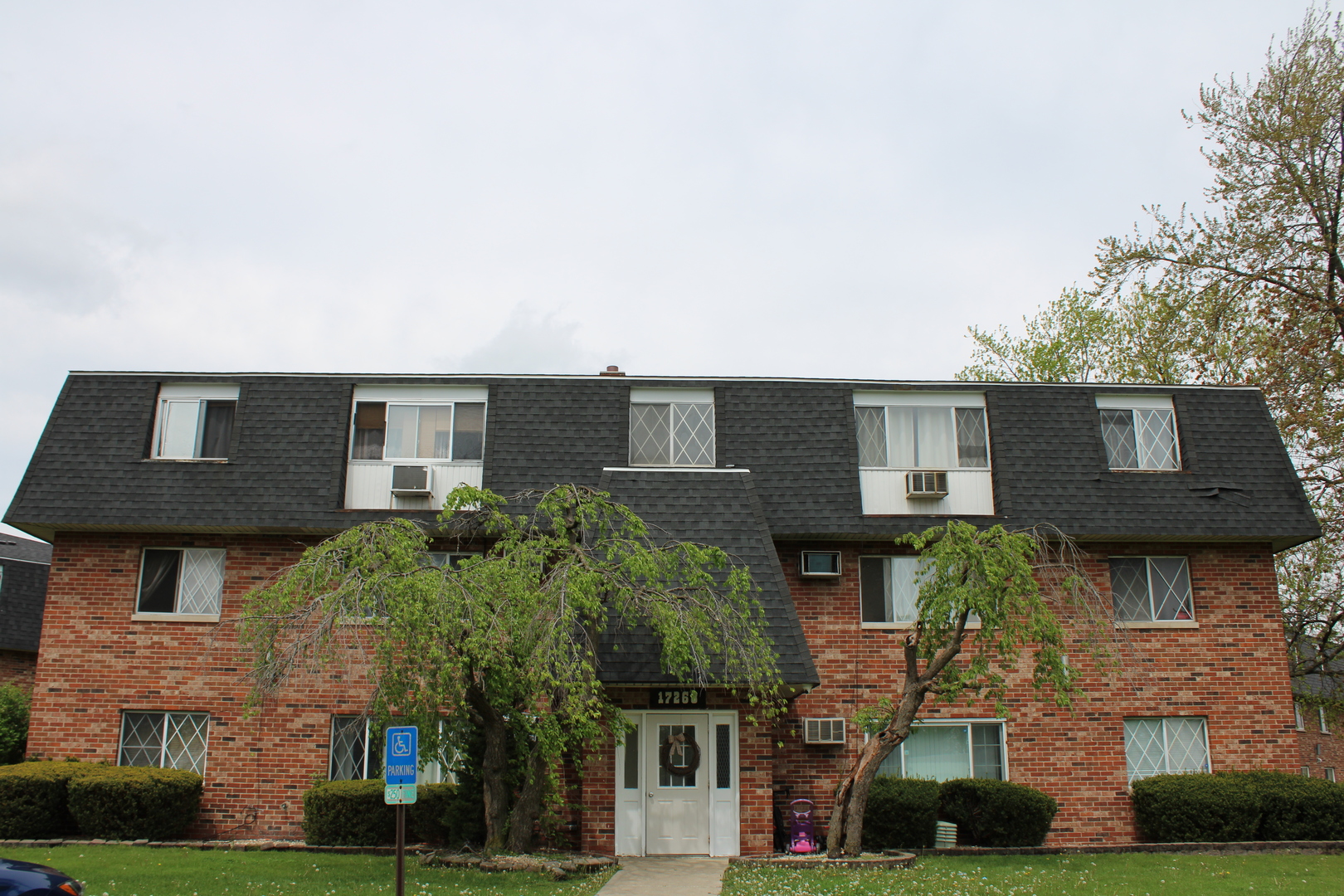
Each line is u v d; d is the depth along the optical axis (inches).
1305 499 714.8
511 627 484.7
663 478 681.0
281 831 657.6
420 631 465.4
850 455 716.7
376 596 471.5
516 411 730.2
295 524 682.2
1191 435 739.4
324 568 488.4
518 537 544.1
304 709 673.0
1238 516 705.0
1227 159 960.3
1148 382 1146.7
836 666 685.3
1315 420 873.5
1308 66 912.9
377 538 496.4
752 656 550.3
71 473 692.7
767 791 604.7
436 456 725.3
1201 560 716.7
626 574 543.5
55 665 677.3
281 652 499.5
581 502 560.4
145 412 718.5
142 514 676.1
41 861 530.0
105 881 475.5
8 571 1080.2
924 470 721.6
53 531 693.3
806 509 697.0
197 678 676.7
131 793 608.1
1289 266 938.7
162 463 702.5
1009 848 618.8
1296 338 924.0
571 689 482.6
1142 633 701.9
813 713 677.9
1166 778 663.1
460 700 499.2
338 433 713.6
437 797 618.2
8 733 841.5
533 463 710.5
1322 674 944.3
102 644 680.4
